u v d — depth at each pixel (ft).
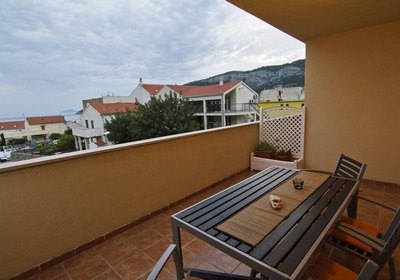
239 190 5.83
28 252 6.20
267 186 6.00
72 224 6.98
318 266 4.43
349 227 4.61
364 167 6.22
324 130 13.07
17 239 6.00
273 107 14.94
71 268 6.47
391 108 10.96
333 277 4.16
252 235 3.89
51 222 6.56
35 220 6.27
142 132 49.96
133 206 8.55
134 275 6.12
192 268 5.91
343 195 5.31
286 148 14.70
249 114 51.60
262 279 3.79
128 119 51.62
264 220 4.34
